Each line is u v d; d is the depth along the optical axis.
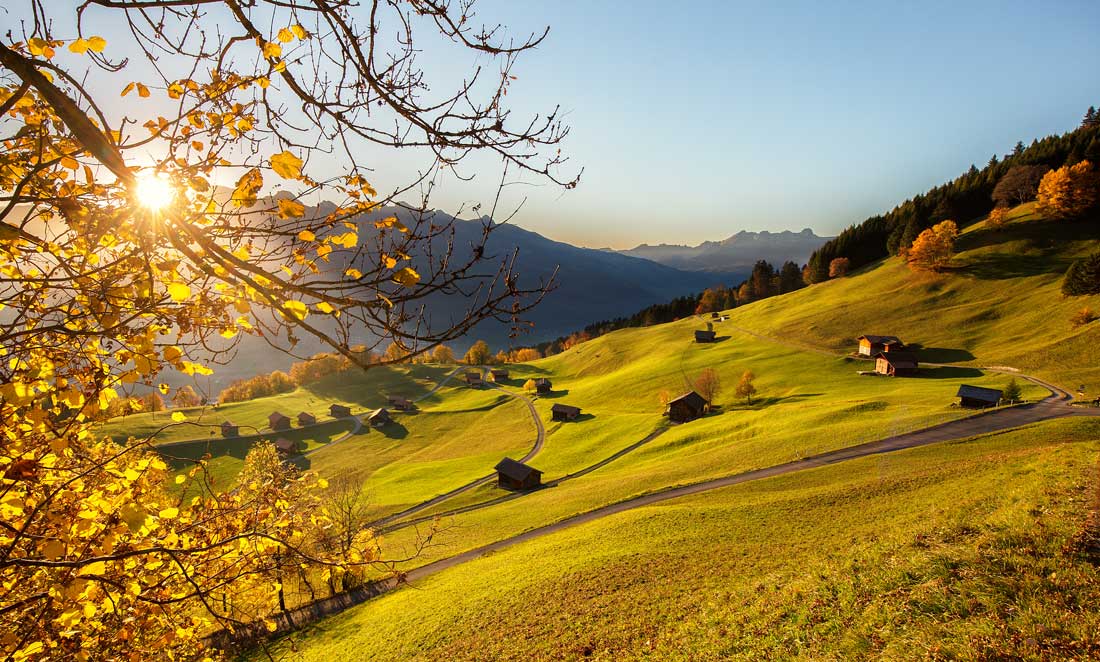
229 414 106.12
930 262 103.38
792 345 94.31
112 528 3.06
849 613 10.95
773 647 10.92
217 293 2.83
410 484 61.00
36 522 3.06
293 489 4.62
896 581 11.47
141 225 2.33
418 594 26.23
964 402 49.41
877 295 106.00
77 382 2.90
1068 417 39.16
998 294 90.50
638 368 104.94
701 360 97.06
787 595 13.08
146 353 2.70
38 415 2.69
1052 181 104.50
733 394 76.75
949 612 9.66
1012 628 8.56
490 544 34.69
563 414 85.19
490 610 20.83
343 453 83.25
